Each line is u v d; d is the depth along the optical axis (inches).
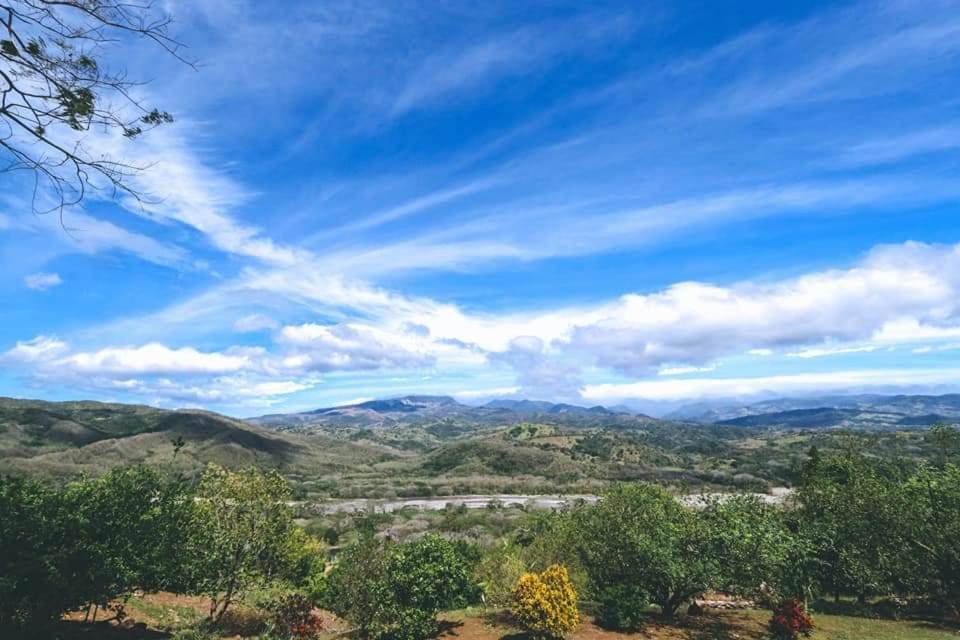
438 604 543.2
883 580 768.3
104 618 525.3
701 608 689.6
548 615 505.4
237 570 538.0
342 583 545.0
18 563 370.3
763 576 584.7
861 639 576.1
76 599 399.5
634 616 579.2
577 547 679.1
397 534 2620.6
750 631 597.0
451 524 2802.7
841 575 799.7
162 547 470.3
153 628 518.9
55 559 382.3
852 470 869.2
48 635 417.7
